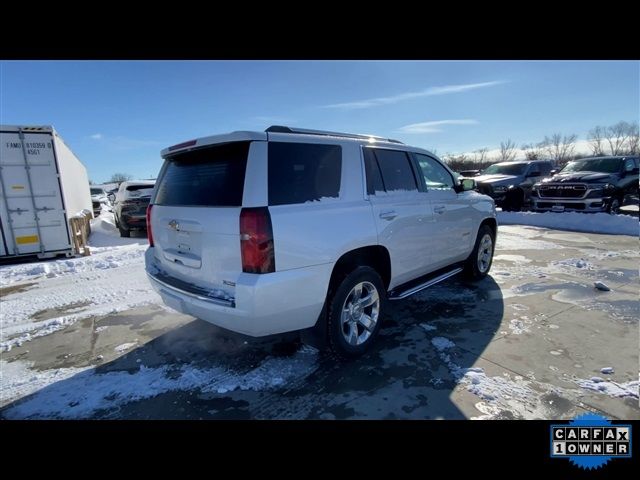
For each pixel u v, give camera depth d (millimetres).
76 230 8391
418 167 4000
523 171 13844
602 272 5660
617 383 2727
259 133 2607
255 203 2479
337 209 2922
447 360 3092
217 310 2607
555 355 3146
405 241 3604
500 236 9156
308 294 2693
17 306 4758
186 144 2961
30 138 7590
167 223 3203
